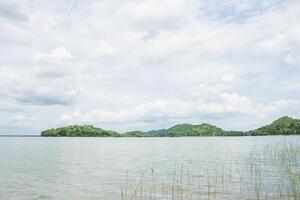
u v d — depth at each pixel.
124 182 32.06
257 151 69.44
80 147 117.69
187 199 23.69
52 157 68.19
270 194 24.62
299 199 22.84
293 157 47.81
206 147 103.56
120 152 85.94
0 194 26.34
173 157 63.56
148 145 134.00
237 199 23.42
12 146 126.06
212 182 30.70
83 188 28.91
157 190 27.39
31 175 38.25
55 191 27.55
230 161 50.31
